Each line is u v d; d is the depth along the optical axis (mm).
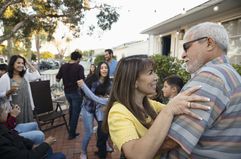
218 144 1310
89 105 4570
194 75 1465
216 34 1441
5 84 4484
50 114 6094
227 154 1315
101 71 4527
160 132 1314
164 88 3510
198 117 1277
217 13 9250
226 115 1303
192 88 1354
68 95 5895
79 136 6074
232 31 8688
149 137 1318
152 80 1655
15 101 4699
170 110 1344
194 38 1487
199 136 1270
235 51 8586
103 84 4527
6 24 15359
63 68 5914
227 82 1329
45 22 15344
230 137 1308
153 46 16781
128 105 1577
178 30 12586
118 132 1469
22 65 4762
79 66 5844
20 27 14734
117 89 1651
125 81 1630
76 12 14914
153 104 1980
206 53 1463
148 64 1652
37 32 16109
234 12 8359
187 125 1290
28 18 14648
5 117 3193
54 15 14977
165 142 1349
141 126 1555
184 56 1592
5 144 2840
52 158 3295
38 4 14688
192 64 1521
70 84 5781
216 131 1307
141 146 1322
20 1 13852
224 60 1446
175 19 10602
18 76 4785
